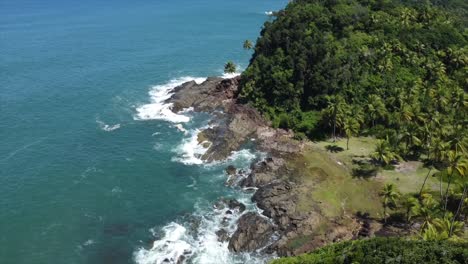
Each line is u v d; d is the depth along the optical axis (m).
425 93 149.38
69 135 148.12
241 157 134.25
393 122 143.25
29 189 118.81
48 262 95.12
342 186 117.38
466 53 174.00
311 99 154.25
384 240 77.75
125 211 111.00
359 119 139.75
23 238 101.69
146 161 132.62
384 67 163.12
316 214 105.31
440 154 114.69
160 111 166.00
